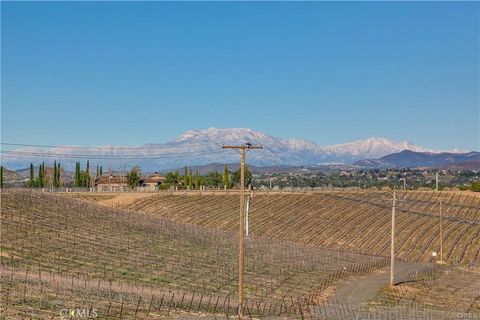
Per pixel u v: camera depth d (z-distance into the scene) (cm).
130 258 7756
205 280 7275
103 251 7850
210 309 5712
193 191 16488
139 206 13700
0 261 6438
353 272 9194
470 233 13912
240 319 5212
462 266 11031
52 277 6119
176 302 5841
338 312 6106
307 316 5700
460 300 7712
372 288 8038
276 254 9969
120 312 4838
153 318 4950
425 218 15125
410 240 13100
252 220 13650
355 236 13188
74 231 8662
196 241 9900
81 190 16550
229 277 7625
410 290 8106
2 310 4434
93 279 6400
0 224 8100
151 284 6656
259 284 7506
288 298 6912
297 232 13088
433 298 7706
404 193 18538
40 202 10088
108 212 10856
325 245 12319
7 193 10181
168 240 9475
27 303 4784
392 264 8288
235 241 10625
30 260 6738
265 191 17300
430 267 10612
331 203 16075
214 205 14738
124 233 9262
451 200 17788
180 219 13025
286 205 15425
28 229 8138
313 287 7744
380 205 16288
